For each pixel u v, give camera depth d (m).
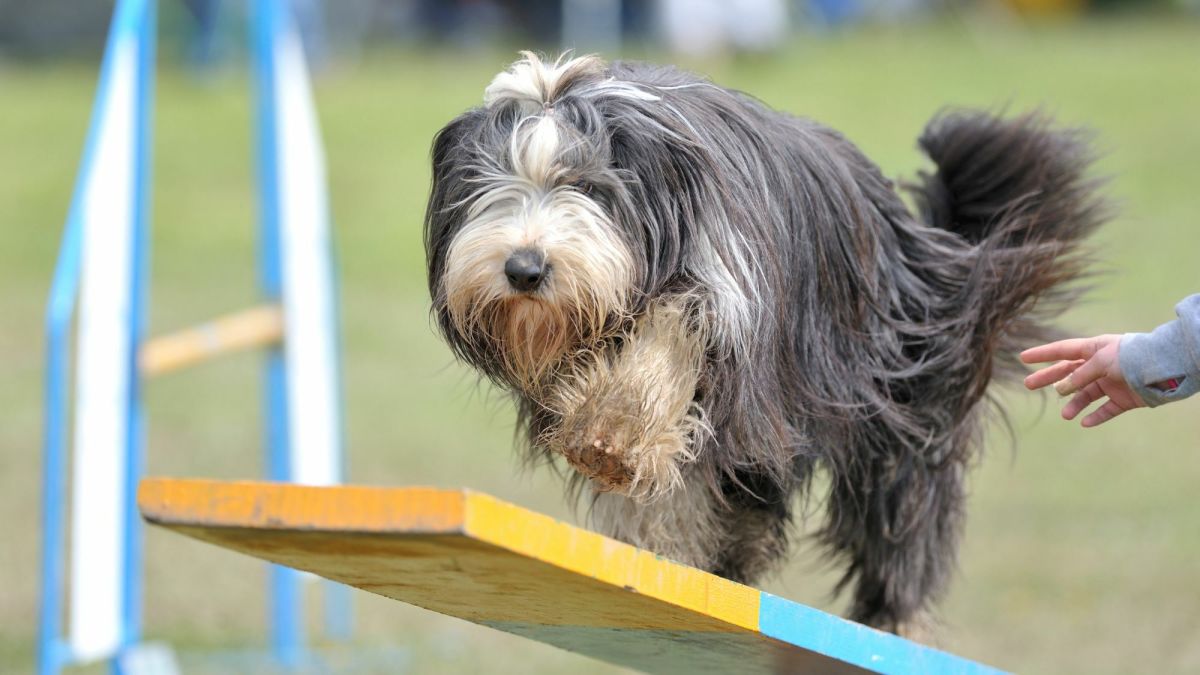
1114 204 9.12
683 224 6.71
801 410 7.30
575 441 6.39
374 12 43.72
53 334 9.54
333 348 11.97
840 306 7.60
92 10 44.75
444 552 4.82
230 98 37.69
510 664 11.11
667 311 6.59
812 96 34.69
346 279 25.53
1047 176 8.90
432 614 12.66
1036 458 16.55
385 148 32.72
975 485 15.55
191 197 30.25
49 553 9.64
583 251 6.53
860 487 8.25
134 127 10.06
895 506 8.30
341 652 11.52
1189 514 14.41
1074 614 11.84
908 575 8.48
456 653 11.45
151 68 10.33
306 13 39.72
